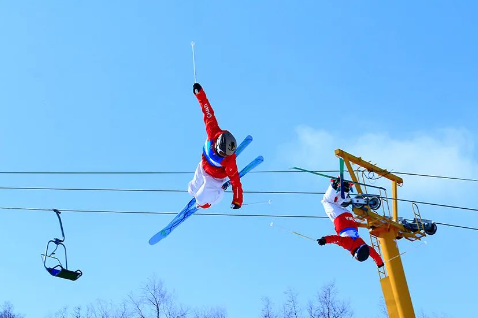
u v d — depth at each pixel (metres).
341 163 15.86
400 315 17.20
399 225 17.58
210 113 11.89
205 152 11.92
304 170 15.53
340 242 14.98
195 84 11.83
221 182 12.20
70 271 13.84
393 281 17.36
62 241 14.24
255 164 13.38
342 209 15.63
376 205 16.84
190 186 12.37
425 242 17.33
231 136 11.52
